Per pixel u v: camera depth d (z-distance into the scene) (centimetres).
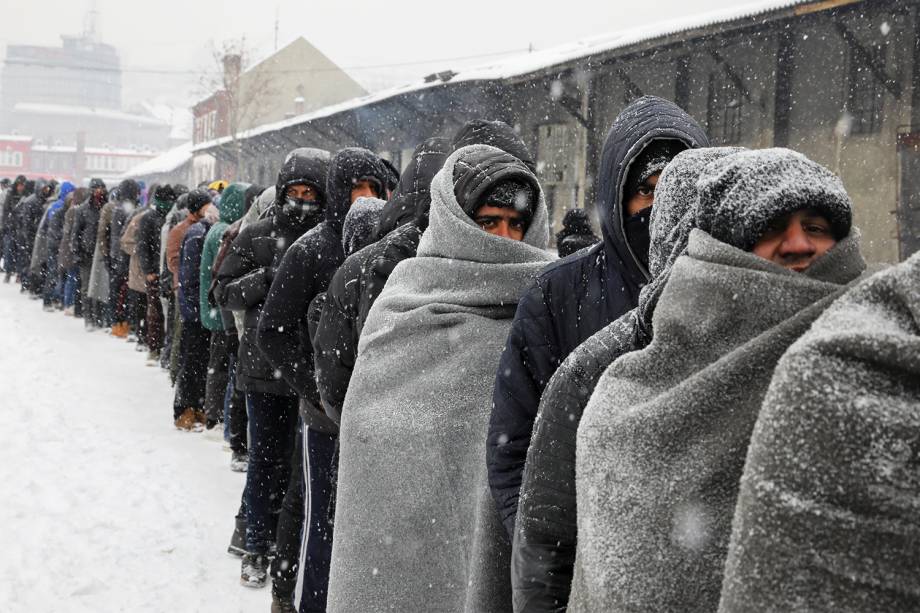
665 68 2000
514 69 2217
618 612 137
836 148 1680
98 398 879
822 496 104
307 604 377
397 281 308
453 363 288
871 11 1416
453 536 283
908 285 112
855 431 103
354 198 407
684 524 134
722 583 126
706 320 139
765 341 131
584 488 147
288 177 480
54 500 577
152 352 1066
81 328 1342
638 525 137
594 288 233
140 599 441
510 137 347
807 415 106
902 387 105
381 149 2923
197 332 774
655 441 138
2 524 531
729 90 1878
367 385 298
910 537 101
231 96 6072
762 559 107
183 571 476
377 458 292
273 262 477
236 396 651
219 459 689
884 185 1608
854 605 102
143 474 640
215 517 561
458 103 2370
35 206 1709
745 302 135
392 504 288
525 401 230
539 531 176
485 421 282
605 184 231
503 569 256
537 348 231
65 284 1478
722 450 133
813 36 1706
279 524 415
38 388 907
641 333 170
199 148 5581
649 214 226
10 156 13288
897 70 1573
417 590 285
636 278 229
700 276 139
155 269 1042
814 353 108
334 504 367
